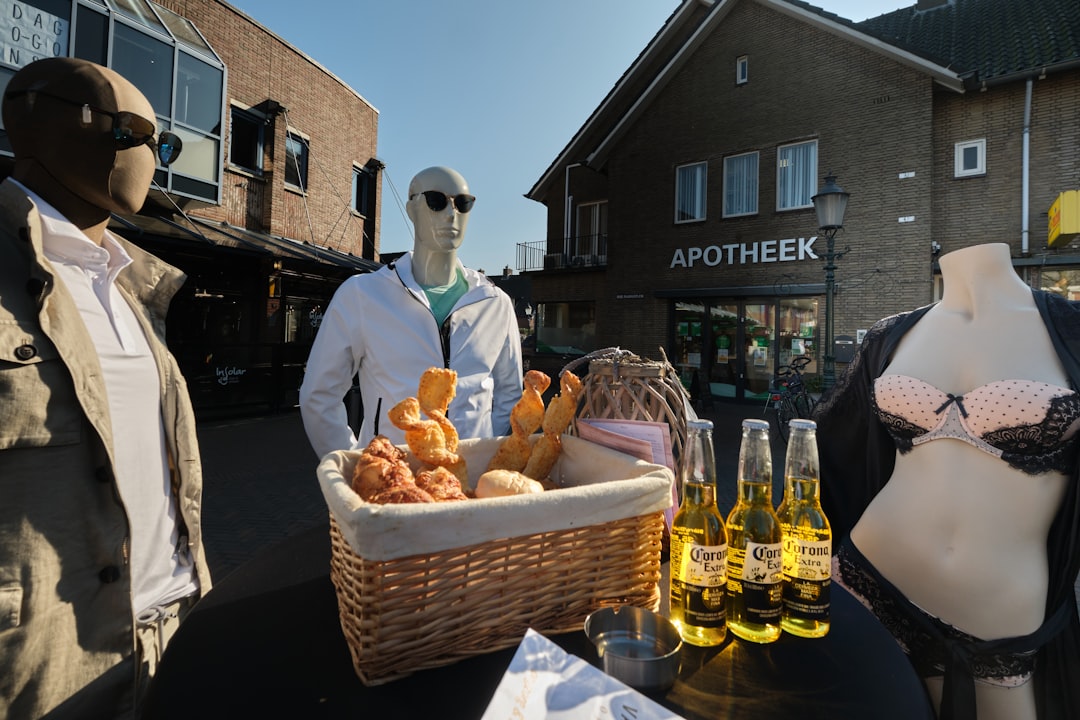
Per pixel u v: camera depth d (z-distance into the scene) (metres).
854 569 1.41
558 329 15.20
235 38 10.13
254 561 1.33
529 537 0.86
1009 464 1.24
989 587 1.24
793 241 11.13
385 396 1.90
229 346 9.28
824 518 1.02
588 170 15.45
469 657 0.87
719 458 6.61
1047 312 1.28
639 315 13.26
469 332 2.01
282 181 11.00
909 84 9.96
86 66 1.15
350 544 0.78
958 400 1.30
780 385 9.75
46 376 1.04
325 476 0.91
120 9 7.97
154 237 7.48
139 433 1.27
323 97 12.21
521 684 0.71
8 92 1.13
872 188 10.33
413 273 2.07
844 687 0.84
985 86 9.45
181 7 9.20
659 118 13.04
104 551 1.10
